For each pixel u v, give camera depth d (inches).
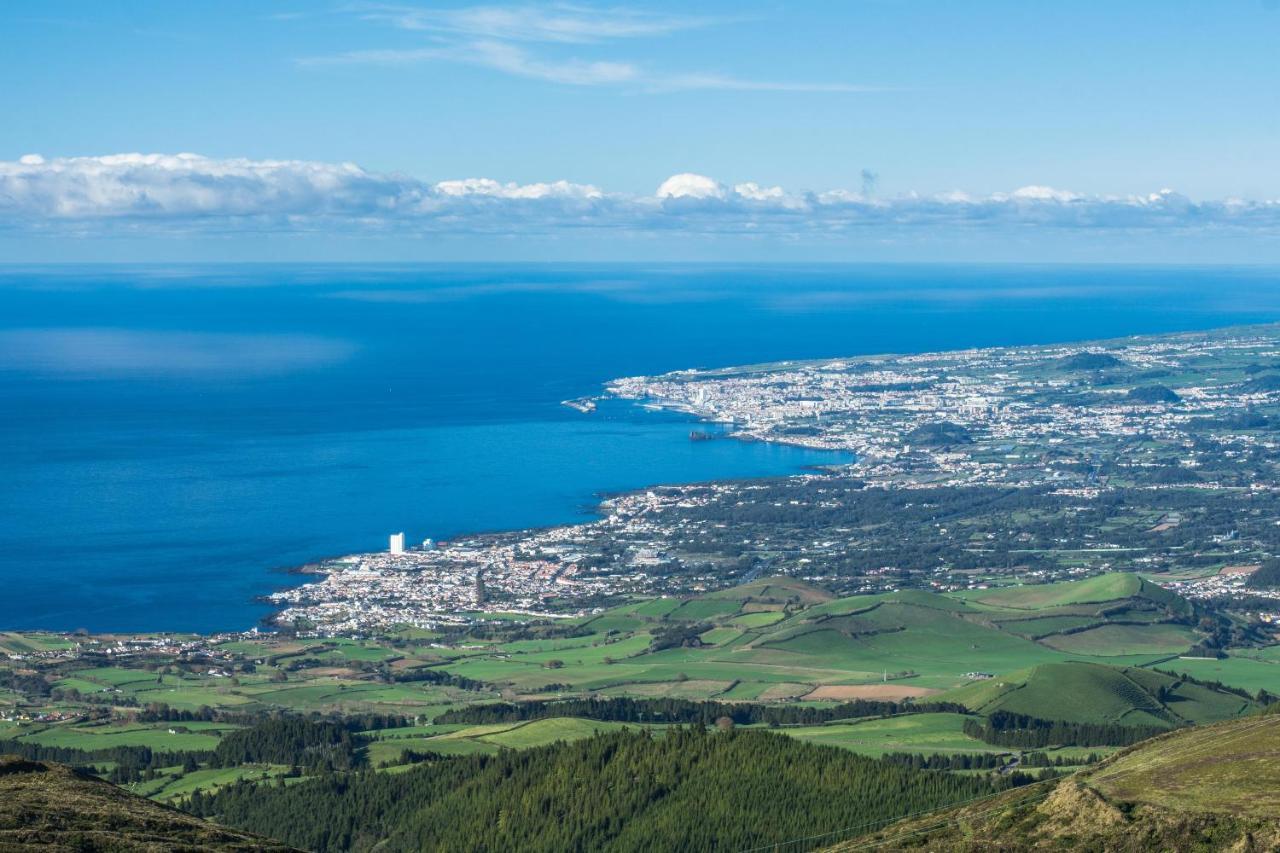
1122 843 7706.7
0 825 7544.3
